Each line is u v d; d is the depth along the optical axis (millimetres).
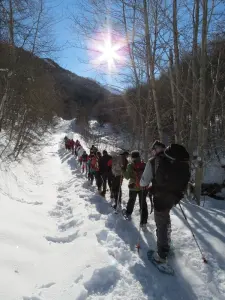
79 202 7402
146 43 7184
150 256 3838
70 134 36031
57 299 2912
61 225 5605
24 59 10930
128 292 3057
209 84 9328
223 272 3387
